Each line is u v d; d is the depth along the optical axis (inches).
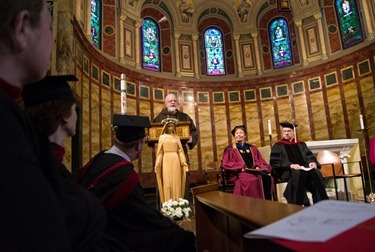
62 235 26.0
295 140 220.8
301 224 32.4
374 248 25.9
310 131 466.3
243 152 210.4
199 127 499.2
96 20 409.4
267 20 547.5
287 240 28.7
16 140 25.8
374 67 406.6
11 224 23.0
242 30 546.0
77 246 35.9
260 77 518.6
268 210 50.7
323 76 468.1
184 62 524.7
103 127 374.9
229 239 82.6
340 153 268.7
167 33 527.8
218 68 542.0
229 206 60.7
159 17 524.7
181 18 532.7
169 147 187.0
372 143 231.3
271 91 509.7
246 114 511.5
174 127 195.3
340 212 35.3
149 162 439.5
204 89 517.0
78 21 315.6
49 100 58.5
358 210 35.2
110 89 404.2
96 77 370.0
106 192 80.6
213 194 99.5
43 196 25.5
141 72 466.9
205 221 103.7
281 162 209.3
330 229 29.7
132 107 442.0
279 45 530.3
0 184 23.3
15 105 29.1
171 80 501.0
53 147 57.7
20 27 31.2
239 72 532.1
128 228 82.4
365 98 412.5
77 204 36.9
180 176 185.0
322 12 489.7
